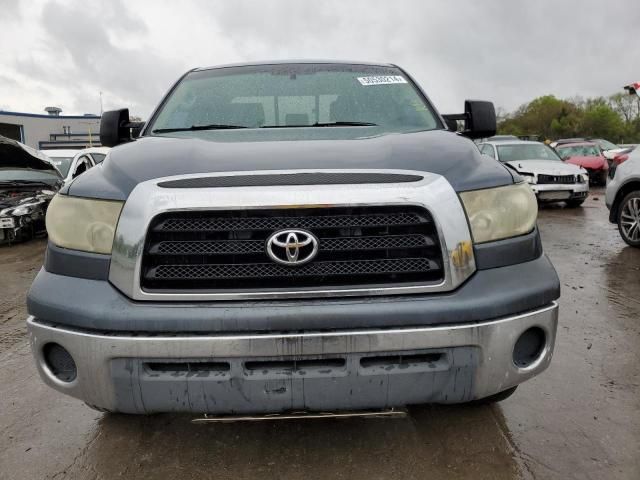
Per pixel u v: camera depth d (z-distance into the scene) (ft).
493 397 8.20
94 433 8.40
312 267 6.25
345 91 10.83
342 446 7.82
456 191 6.60
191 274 6.28
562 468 7.27
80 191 6.96
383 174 6.61
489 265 6.59
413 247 6.32
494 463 7.38
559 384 9.73
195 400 6.17
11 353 12.21
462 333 6.15
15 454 7.89
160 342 6.01
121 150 8.16
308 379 6.08
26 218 29.17
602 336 12.14
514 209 6.89
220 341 5.99
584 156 60.70
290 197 6.22
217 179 6.50
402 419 8.47
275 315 6.04
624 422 8.41
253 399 6.14
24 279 20.70
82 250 6.64
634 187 22.77
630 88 36.58
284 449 7.78
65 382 6.54
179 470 7.39
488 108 11.03
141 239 6.27
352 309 6.09
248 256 6.27
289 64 11.82
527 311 6.54
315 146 7.74
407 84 11.36
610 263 19.98
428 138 8.23
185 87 11.34
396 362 6.20
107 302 6.25
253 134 9.14
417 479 7.06
